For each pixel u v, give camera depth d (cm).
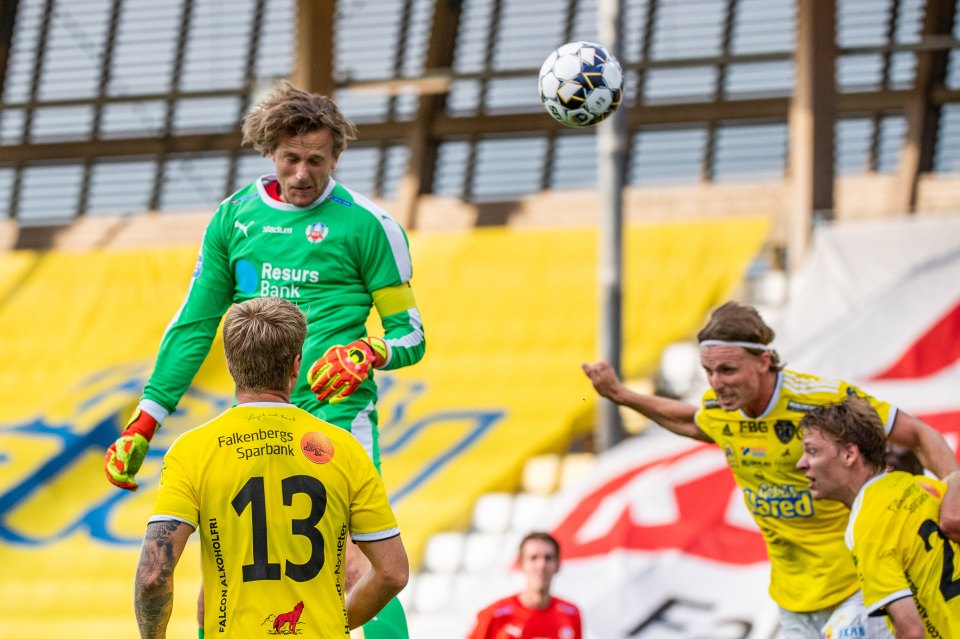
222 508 1287
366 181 8538
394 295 1609
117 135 8931
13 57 9144
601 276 5175
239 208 1619
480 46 8469
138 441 1576
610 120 5228
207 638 1279
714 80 8138
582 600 4097
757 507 2008
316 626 1273
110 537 6344
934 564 1633
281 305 1352
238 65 8875
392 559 1342
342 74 8494
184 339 1625
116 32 9094
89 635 5916
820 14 6769
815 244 6231
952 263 5566
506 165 8331
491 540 5878
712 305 6806
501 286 7300
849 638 1953
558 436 6309
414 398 6719
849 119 7950
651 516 4369
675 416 2042
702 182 7962
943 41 6956
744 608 3881
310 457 1312
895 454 2217
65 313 7769
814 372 5109
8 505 6488
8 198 8981
